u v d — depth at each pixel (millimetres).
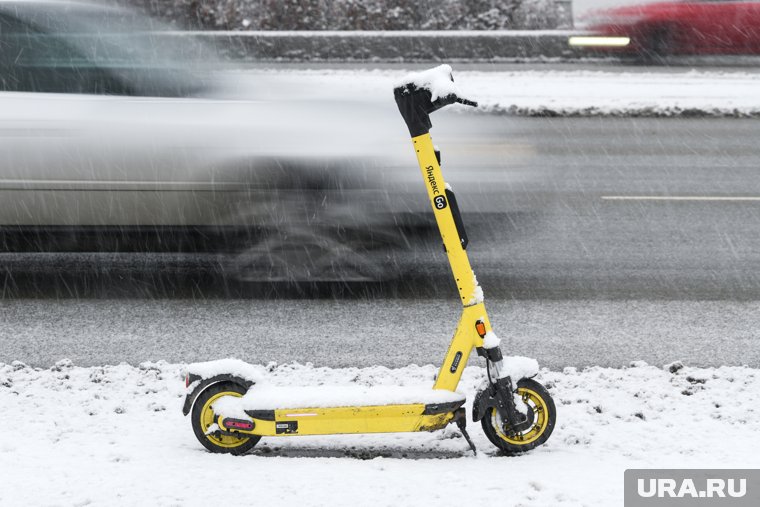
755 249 7738
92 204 6215
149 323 6008
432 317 6129
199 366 3885
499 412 3816
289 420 3781
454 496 3408
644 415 4320
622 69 16484
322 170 6035
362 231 6188
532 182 6543
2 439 3996
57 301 6422
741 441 3980
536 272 7102
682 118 13250
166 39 6879
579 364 5340
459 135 6527
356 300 6453
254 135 6082
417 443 4031
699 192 9570
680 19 16484
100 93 6414
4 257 7371
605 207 8977
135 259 7336
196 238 6305
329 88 6891
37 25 6492
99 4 6930
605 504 3340
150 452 3875
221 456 3840
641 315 6207
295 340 5715
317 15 17859
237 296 6535
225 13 17797
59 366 5113
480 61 17125
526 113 13133
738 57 16578
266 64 16625
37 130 6160
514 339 5746
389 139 6102
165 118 6164
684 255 7555
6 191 6223
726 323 6066
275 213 6141
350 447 3994
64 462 3734
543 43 17031
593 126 12688
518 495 3414
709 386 4723
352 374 4941
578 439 4043
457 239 3828
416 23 17797
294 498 3396
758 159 11047
